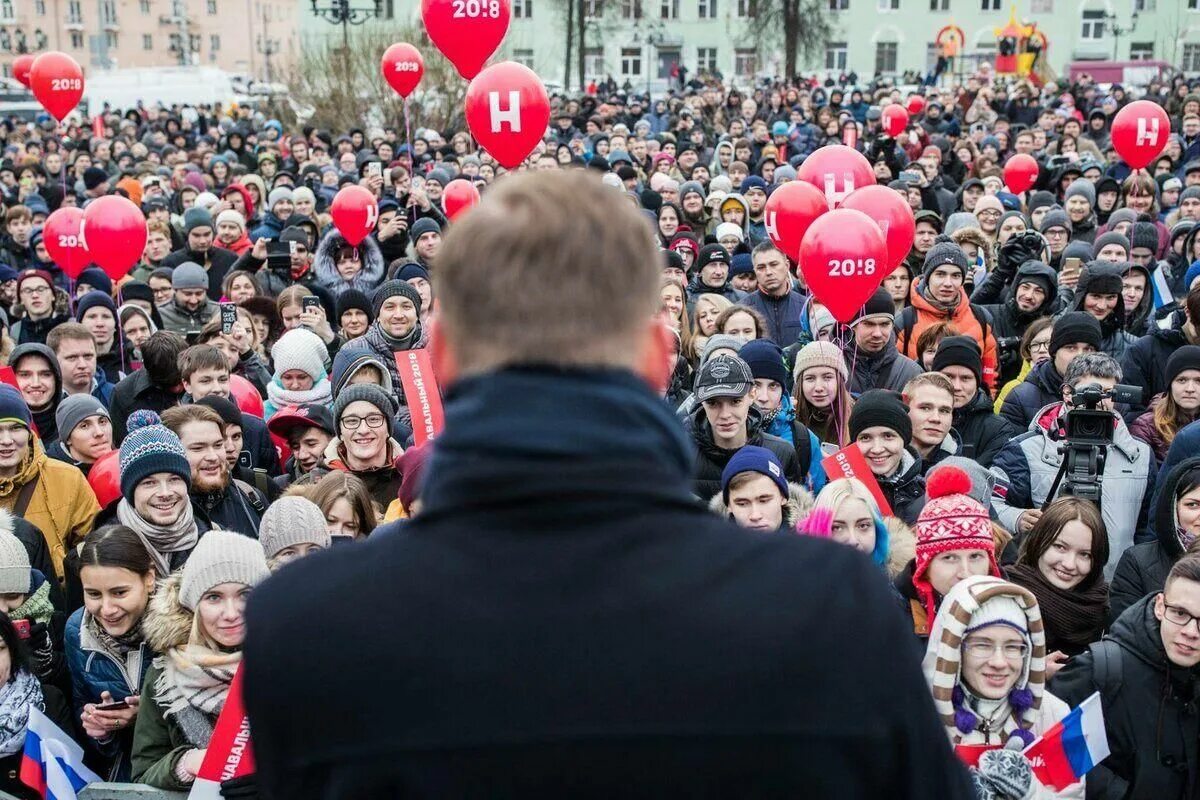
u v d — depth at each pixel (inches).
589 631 43.6
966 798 46.7
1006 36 1846.7
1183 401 218.2
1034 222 451.5
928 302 291.6
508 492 45.1
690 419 198.8
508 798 43.0
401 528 47.9
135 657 146.7
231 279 342.3
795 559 45.9
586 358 46.6
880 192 278.7
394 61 483.8
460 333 47.4
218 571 132.2
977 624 118.9
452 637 43.9
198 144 842.2
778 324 316.5
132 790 121.8
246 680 46.2
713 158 725.9
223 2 3314.5
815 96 1213.7
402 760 43.5
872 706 43.9
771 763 43.2
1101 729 114.3
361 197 380.2
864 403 199.5
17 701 138.6
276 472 239.5
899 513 196.9
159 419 193.2
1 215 508.4
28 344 244.8
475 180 574.2
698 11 2266.2
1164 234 413.1
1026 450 213.3
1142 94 1132.5
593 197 47.4
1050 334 263.9
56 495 200.8
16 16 3009.4
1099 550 158.1
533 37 2241.6
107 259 323.0
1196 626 126.1
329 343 314.7
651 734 42.9
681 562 45.1
